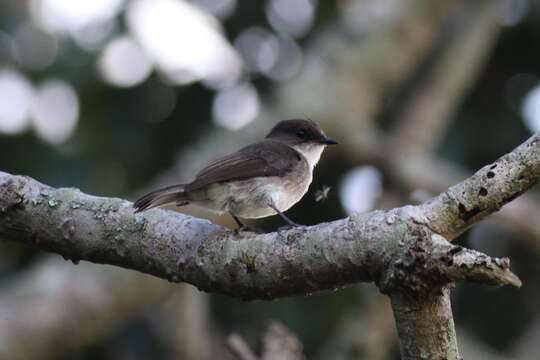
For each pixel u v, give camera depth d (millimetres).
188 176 11133
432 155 13820
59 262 10070
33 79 11750
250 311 11766
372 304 11938
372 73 13930
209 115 12461
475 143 13250
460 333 11617
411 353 5156
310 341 11750
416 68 14484
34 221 6391
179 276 6062
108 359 11609
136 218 6242
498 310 12570
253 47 12859
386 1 14562
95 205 6363
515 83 13508
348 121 12930
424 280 4898
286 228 5934
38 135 11695
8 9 11898
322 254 5367
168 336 10961
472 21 13969
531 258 12938
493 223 12680
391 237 5133
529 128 13062
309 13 13625
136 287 9844
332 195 12633
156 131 12336
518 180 5094
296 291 5633
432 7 14375
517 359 11359
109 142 12039
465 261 4770
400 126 13875
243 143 11812
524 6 13461
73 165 11742
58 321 9414
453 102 13969
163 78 12219
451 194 5180
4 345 9062
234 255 5738
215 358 11352
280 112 12461
